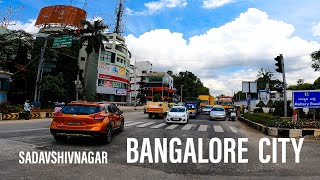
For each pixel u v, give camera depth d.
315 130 13.37
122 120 13.85
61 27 62.91
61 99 43.53
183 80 109.56
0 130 13.03
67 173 6.06
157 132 14.17
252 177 6.11
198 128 17.39
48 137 11.04
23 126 15.50
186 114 21.67
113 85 64.00
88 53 48.91
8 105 22.75
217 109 29.47
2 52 44.91
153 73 86.19
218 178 5.98
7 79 29.44
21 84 45.59
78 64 57.94
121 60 68.12
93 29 48.75
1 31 49.84
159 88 83.31
